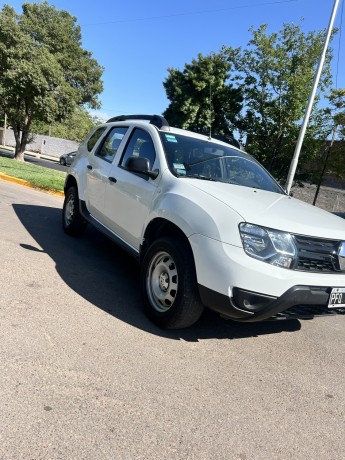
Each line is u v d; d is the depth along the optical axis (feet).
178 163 14.07
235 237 10.41
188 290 11.21
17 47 73.05
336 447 8.39
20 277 14.06
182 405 8.84
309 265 10.96
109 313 12.66
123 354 10.39
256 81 74.59
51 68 73.61
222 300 10.43
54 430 7.41
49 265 15.93
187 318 11.52
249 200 11.97
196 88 79.00
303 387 10.52
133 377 9.49
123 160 16.46
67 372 9.18
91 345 10.52
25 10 89.51
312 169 75.56
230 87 78.43
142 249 13.79
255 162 17.29
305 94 69.67
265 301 10.32
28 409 7.82
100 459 6.95
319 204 105.29
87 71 103.04
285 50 73.31
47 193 37.22
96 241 21.26
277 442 8.23
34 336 10.40
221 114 80.28
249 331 13.43
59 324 11.29
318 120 71.92
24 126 80.84
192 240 11.14
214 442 7.88
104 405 8.34
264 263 10.28
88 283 14.89
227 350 11.79
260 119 76.38
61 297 13.12
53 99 75.46
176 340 11.77
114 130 18.61
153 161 14.42
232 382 10.13
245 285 10.18
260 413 9.08
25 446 6.94
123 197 15.33
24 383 8.53
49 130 181.57
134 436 7.64
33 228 21.38
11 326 10.66
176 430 8.02
